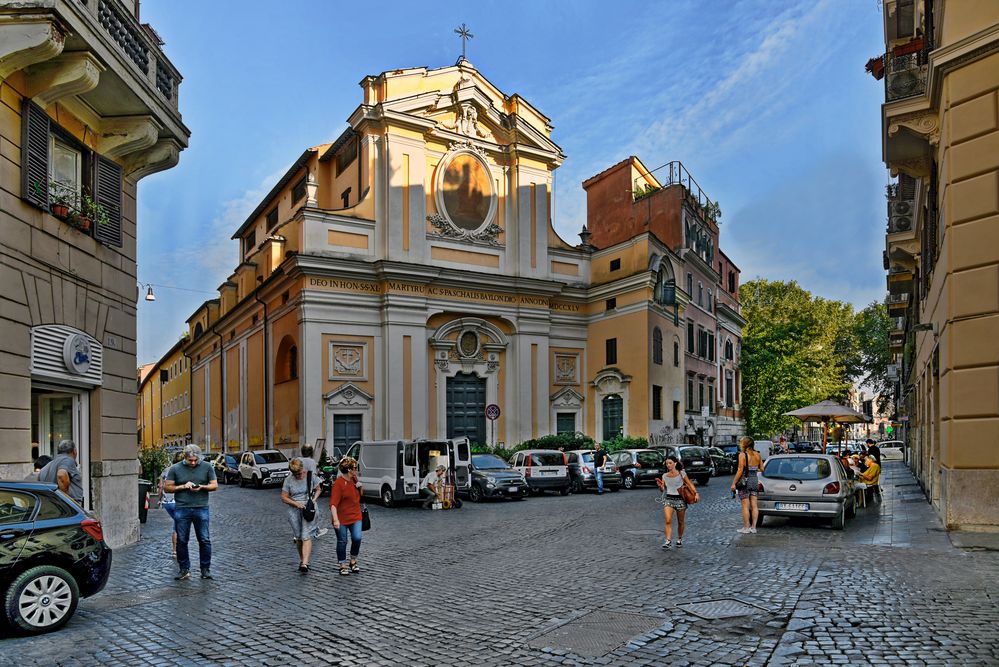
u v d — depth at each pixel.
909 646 6.40
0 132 10.64
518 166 35.50
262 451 30.41
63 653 6.77
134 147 13.93
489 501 22.66
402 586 9.56
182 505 10.38
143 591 9.54
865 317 68.50
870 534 13.19
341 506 10.65
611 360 35.91
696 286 42.47
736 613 7.68
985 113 12.29
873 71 20.88
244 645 6.95
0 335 10.48
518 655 6.48
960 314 12.48
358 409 30.09
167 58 14.33
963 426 12.42
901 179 22.75
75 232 12.67
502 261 34.78
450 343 32.66
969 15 12.50
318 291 29.61
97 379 13.31
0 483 7.80
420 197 32.16
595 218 44.62
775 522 15.41
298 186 38.59
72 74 11.23
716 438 44.16
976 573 9.27
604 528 14.98
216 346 43.81
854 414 24.88
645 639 6.85
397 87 32.09
